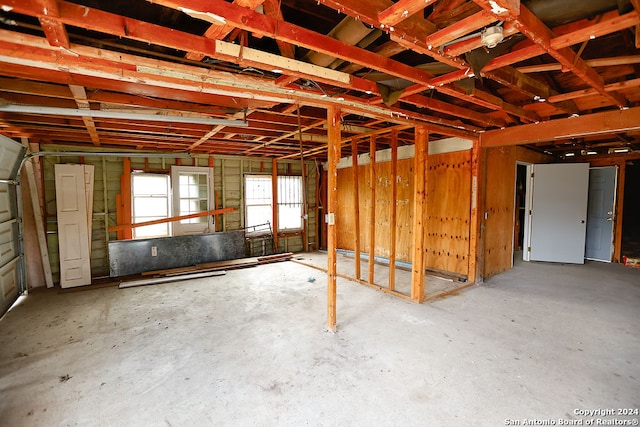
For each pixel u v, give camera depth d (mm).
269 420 1879
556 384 2197
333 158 2963
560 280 4789
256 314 3555
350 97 2799
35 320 3428
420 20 1646
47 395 2129
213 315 3541
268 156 7020
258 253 7133
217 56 1807
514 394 2094
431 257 5316
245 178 6961
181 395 2121
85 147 5152
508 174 5277
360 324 3221
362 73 2418
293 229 7609
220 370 2412
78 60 1827
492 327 3123
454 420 1859
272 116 3697
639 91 2828
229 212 6738
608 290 4297
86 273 4836
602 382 2215
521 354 2602
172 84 2203
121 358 2609
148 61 1886
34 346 2824
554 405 1981
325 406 1993
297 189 7695
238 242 6469
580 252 5793
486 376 2297
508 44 1851
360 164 6848
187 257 5875
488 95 2789
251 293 4352
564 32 1666
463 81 2457
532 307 3658
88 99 2711
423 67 2209
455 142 4855
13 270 4031
